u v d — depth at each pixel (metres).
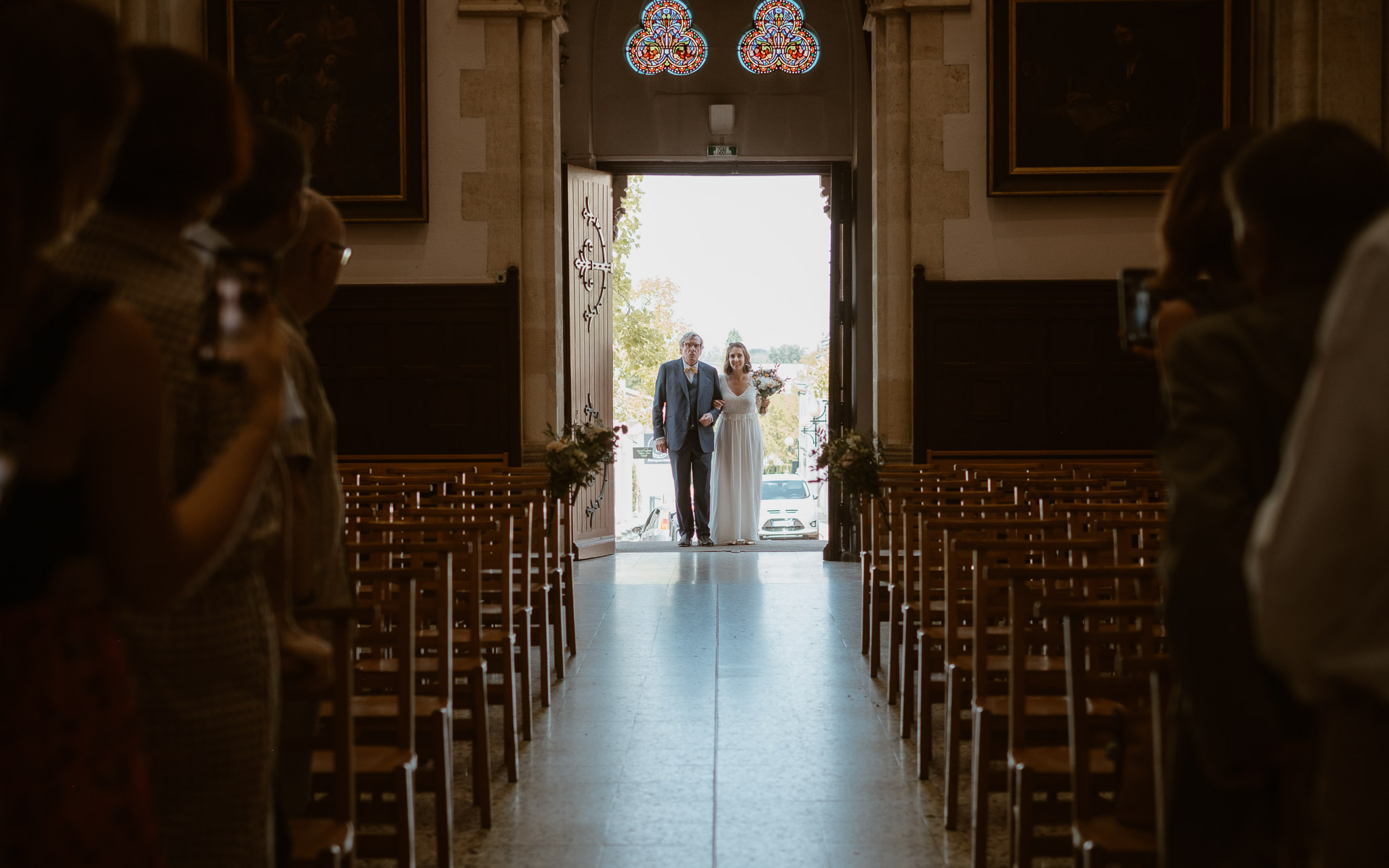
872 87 11.81
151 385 1.39
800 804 4.50
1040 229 11.13
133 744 1.43
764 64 12.59
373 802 3.64
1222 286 2.22
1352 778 1.22
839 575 10.90
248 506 1.58
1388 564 1.16
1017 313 11.12
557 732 5.55
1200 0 10.84
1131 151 10.93
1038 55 10.91
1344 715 1.24
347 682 2.66
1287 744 1.72
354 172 11.04
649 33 12.57
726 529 13.65
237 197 2.23
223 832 1.79
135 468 1.37
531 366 11.26
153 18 10.52
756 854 3.97
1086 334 11.12
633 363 25.22
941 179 11.15
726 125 12.48
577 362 12.08
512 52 11.13
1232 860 1.82
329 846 2.54
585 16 12.46
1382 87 10.58
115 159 1.64
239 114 1.73
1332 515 1.16
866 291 12.41
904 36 11.16
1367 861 1.21
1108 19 10.88
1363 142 1.71
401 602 3.32
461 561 4.77
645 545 13.71
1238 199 1.77
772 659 7.17
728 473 13.63
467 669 4.28
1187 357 1.77
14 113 1.22
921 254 11.17
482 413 11.20
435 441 11.23
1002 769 4.80
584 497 12.16
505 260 11.20
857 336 12.42
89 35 1.27
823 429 16.92
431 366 11.20
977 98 11.10
